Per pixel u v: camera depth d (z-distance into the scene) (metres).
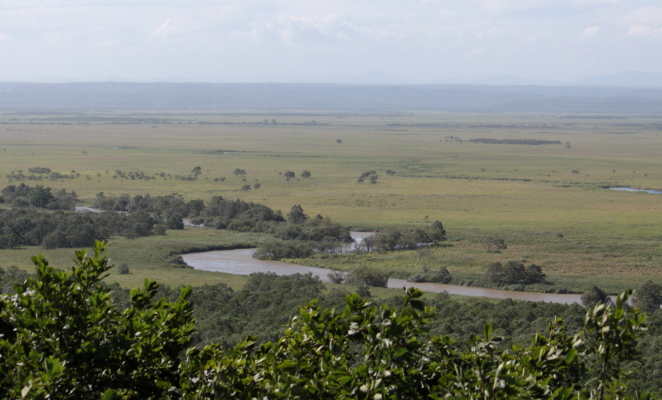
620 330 10.25
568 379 10.71
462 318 50.97
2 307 11.30
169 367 11.55
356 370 9.94
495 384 9.30
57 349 10.29
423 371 10.90
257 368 11.59
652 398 10.52
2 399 9.41
